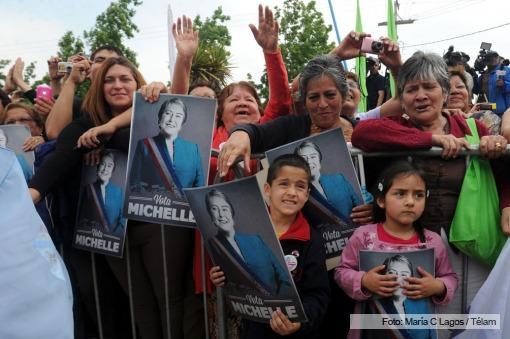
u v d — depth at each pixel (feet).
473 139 10.46
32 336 6.89
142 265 11.48
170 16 15.83
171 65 15.70
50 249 7.43
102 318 11.84
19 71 18.56
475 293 9.86
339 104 10.50
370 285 9.11
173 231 11.13
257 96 13.55
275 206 9.47
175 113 10.32
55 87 16.69
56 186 11.18
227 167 9.59
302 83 10.67
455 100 15.80
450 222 9.85
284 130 10.80
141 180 10.40
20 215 7.22
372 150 10.18
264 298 9.12
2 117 14.94
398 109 11.95
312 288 9.31
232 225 9.06
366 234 9.53
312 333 9.55
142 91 10.52
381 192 9.53
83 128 11.44
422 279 9.08
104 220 11.03
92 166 11.23
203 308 11.30
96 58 14.85
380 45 11.89
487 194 9.74
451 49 16.28
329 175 9.89
